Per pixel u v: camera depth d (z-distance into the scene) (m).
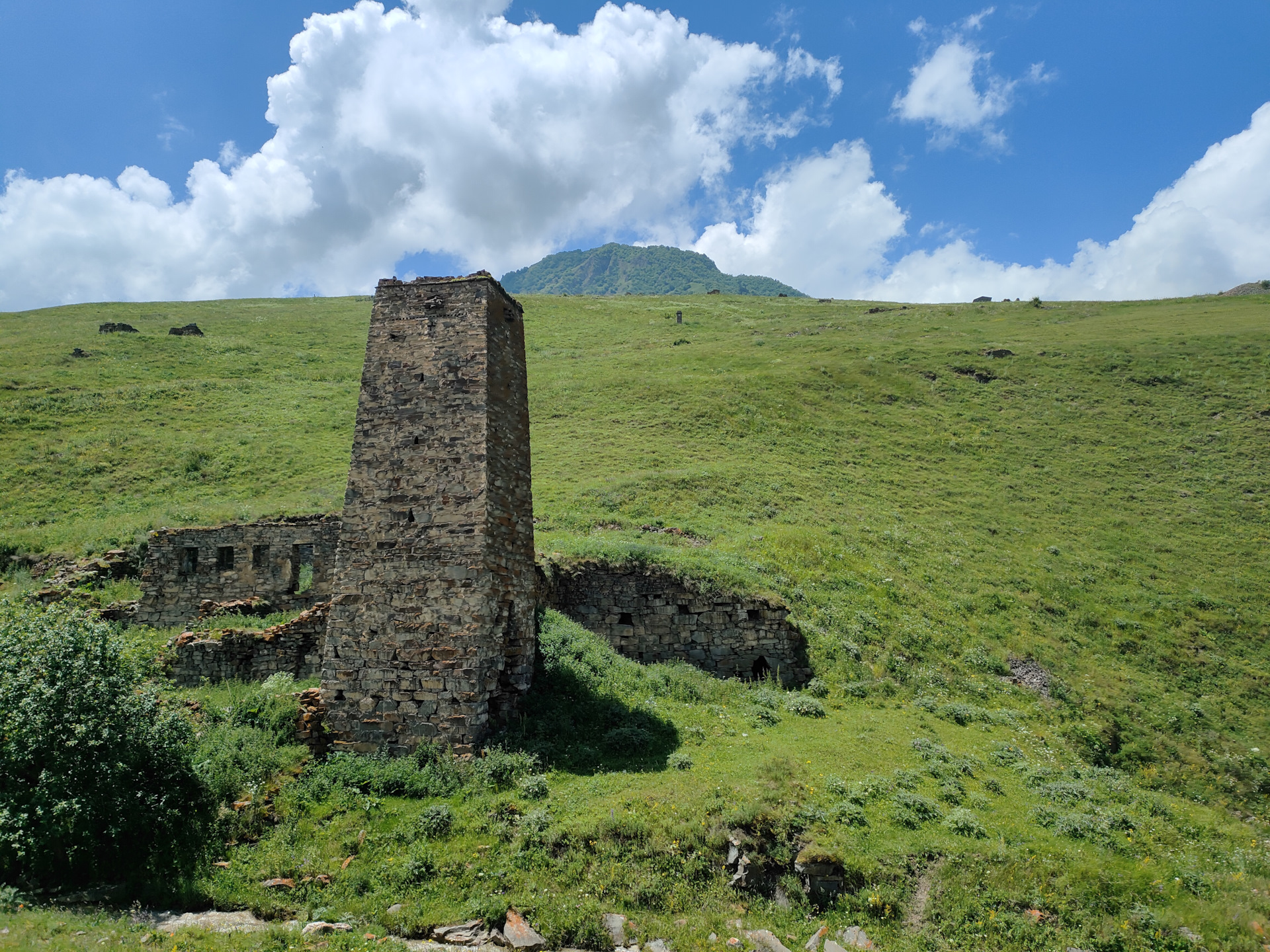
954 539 36.66
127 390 53.41
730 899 11.58
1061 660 27.02
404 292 18.05
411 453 16.77
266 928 10.66
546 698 17.28
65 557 28.55
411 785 14.03
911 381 60.25
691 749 16.36
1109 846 13.59
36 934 9.44
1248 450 46.88
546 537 28.94
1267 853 14.89
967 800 15.02
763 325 89.12
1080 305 90.06
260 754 14.29
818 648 23.89
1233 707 26.02
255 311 93.25
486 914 11.09
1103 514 41.41
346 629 16.00
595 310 100.81
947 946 10.94
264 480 39.84
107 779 11.59
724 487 38.91
